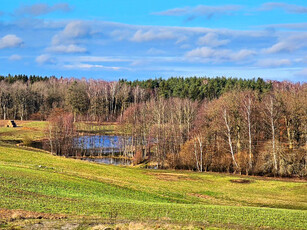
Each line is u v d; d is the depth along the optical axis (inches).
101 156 4532.5
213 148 3572.8
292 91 4212.6
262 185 2534.5
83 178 2082.9
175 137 4094.5
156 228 995.9
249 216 1310.3
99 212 1223.5
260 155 3193.9
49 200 1360.7
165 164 3818.9
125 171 2854.3
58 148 4377.5
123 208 1321.4
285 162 2972.4
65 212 1181.7
